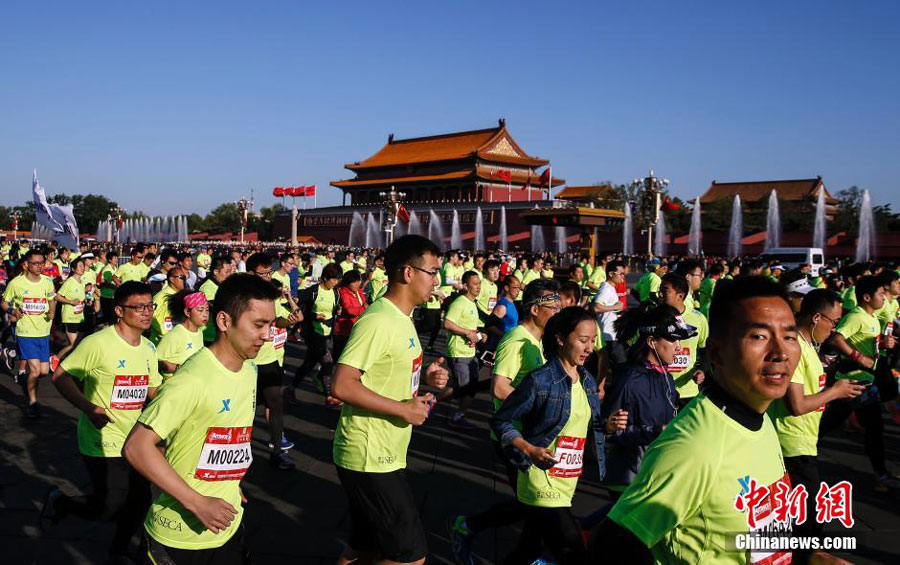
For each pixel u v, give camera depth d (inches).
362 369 132.2
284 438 285.0
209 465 114.5
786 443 167.2
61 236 725.9
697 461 71.9
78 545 179.8
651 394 164.4
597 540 75.6
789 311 72.7
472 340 295.0
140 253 549.6
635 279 1471.5
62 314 417.1
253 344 115.5
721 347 74.4
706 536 73.0
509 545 188.4
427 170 3110.2
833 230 2372.0
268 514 203.6
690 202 2534.5
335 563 173.2
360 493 133.5
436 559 178.5
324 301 343.9
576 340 146.8
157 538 113.4
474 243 2576.3
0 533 184.7
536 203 2438.5
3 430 282.8
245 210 2861.7
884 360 252.2
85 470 237.3
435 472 247.9
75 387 154.2
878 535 197.5
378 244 2898.6
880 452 230.8
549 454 138.7
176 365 209.6
